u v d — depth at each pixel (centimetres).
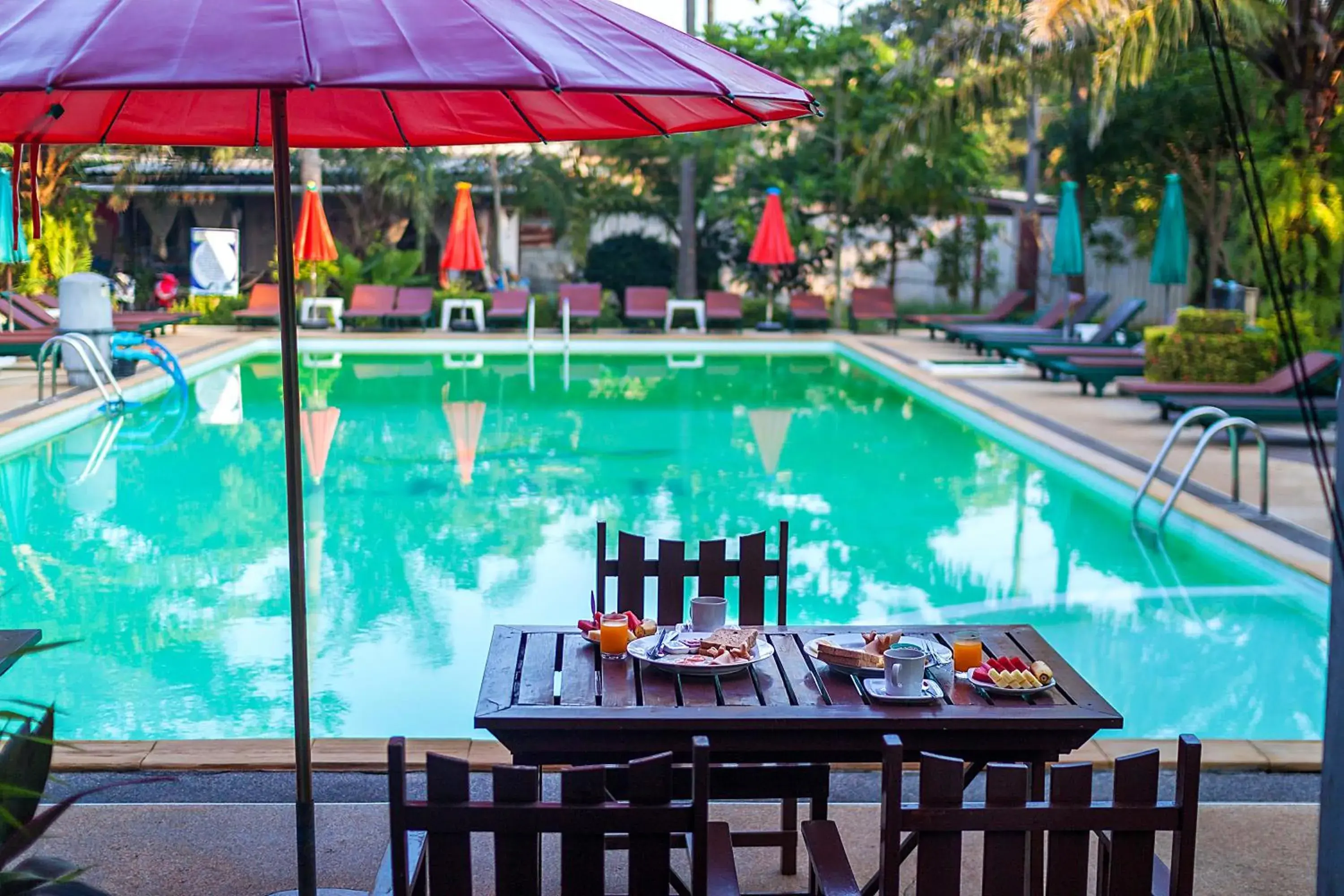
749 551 423
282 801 421
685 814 242
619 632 349
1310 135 1434
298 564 316
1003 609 737
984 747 315
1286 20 1379
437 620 695
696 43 282
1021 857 248
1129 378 1510
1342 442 286
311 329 2119
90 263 2183
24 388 1436
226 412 1394
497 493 1017
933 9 2264
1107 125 2055
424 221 2345
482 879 357
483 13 248
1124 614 730
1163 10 1398
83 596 736
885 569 816
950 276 2453
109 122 379
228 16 232
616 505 980
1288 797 432
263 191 2398
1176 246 1585
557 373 1786
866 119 2070
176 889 355
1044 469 1146
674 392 1619
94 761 443
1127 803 248
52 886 267
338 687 593
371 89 217
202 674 610
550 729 304
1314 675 631
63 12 234
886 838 247
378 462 1136
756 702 318
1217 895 357
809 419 1414
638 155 2378
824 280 2527
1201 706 590
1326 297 1366
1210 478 1012
